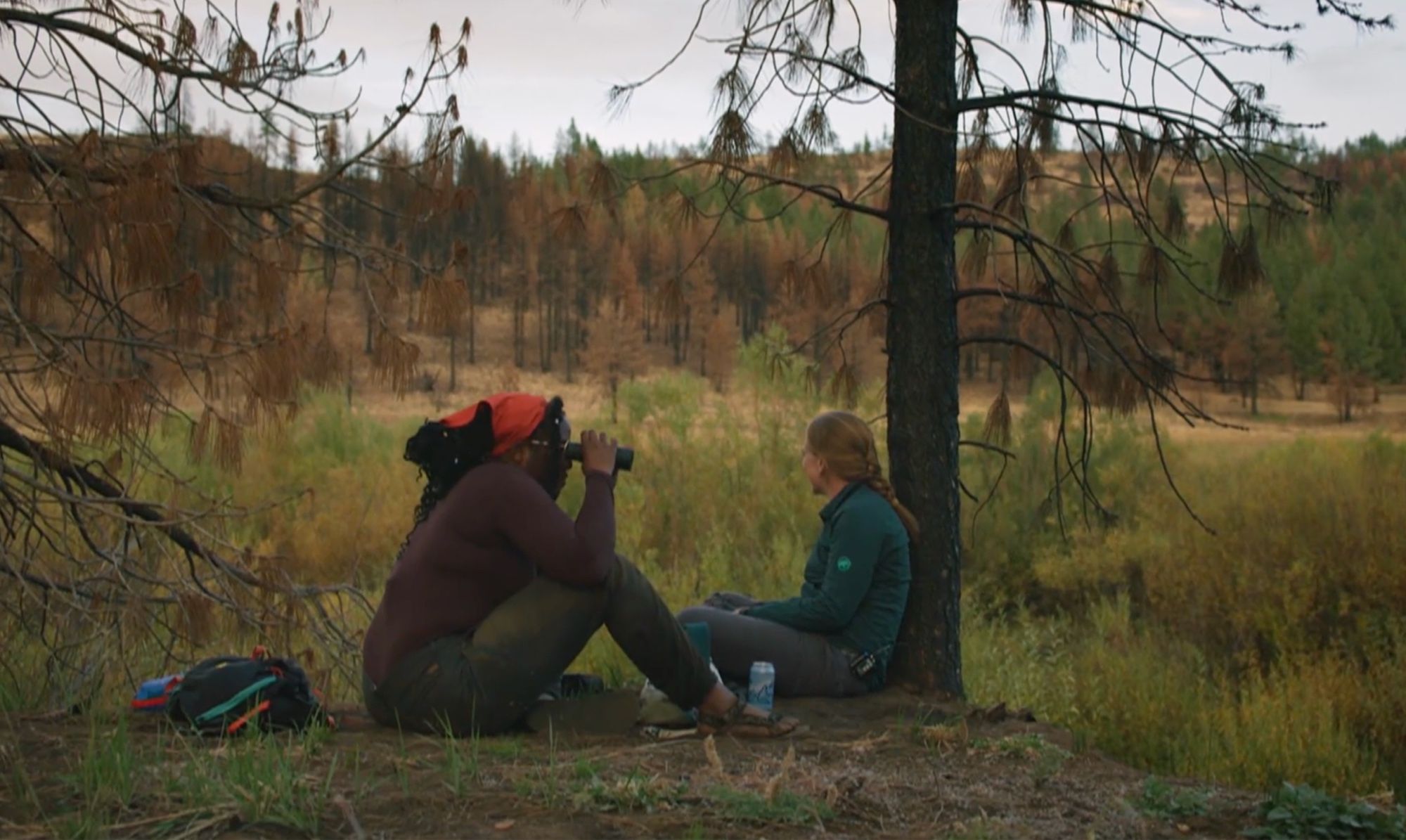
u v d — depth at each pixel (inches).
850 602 186.4
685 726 163.6
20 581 192.2
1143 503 571.2
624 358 3046.3
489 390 2869.1
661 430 613.0
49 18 182.2
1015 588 571.8
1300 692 376.2
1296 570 472.1
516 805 123.3
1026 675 351.3
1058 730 181.3
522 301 3663.9
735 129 203.6
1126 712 342.0
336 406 701.9
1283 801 132.2
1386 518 478.6
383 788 128.7
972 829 121.9
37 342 181.3
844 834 121.5
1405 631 432.5
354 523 541.0
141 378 178.2
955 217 216.1
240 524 506.9
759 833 119.4
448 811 121.0
